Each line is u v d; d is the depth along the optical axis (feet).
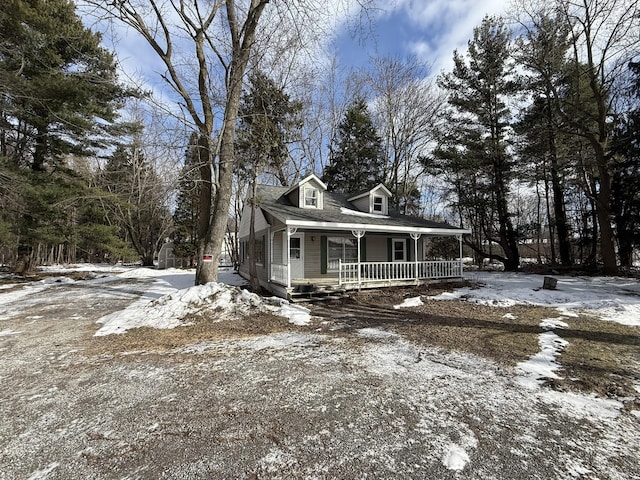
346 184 78.18
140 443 8.75
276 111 37.47
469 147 60.29
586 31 46.14
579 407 10.58
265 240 41.24
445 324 22.34
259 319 23.82
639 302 27.48
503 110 59.36
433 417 9.97
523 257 98.27
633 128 42.60
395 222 41.65
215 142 30.17
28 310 27.91
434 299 32.30
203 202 32.58
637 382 12.51
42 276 53.93
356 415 10.12
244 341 18.76
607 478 7.20
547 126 51.29
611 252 47.52
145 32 28.12
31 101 41.45
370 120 75.41
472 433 9.07
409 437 8.89
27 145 49.73
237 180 57.36
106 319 24.36
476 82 59.88
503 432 9.11
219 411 10.47
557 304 28.48
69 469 7.70
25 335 20.27
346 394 11.62
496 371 13.74
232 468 7.68
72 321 23.95
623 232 48.11
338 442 8.69
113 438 9.02
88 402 11.23
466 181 67.31
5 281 46.78
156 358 15.85
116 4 25.88
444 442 8.64
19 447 8.63
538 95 56.03
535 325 21.57
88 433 9.29
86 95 43.39
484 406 10.67
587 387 12.08
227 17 30.17
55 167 51.03
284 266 33.45
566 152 55.88
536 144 54.29
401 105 70.08
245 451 8.34
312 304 30.45
